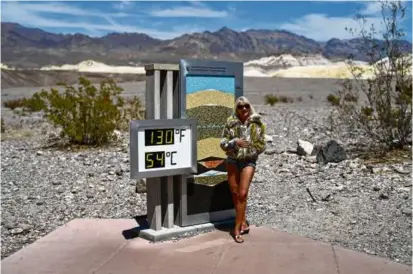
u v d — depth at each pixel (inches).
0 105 1437.0
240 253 248.4
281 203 342.0
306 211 323.0
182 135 269.4
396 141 489.4
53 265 236.4
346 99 689.0
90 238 274.1
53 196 374.0
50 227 303.0
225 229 287.4
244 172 264.4
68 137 641.0
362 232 281.6
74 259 243.8
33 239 283.1
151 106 271.1
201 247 257.9
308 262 235.5
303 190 372.5
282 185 389.4
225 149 265.3
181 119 267.7
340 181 392.5
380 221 298.7
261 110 1125.7
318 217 309.9
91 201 358.9
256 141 263.0
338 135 635.5
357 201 339.6
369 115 523.2
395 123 479.2
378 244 263.1
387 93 481.1
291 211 323.9
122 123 741.9
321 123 783.1
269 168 450.0
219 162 289.9
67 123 593.9
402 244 262.4
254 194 366.3
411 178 391.2
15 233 291.3
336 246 256.4
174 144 266.8
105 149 574.2
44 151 572.7
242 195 264.8
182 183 276.2
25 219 318.7
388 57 475.8
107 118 601.9
